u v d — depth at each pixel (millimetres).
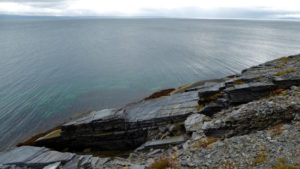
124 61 108438
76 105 55500
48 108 52500
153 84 73812
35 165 19500
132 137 28062
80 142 29406
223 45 158625
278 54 116938
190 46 155000
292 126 15688
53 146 30469
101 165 17953
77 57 115688
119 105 55500
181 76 81562
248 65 93688
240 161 12422
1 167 19766
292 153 11945
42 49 136125
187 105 29422
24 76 77062
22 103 54062
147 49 143750
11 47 139500
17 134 40375
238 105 24750
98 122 28078
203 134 20297
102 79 79188
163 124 27109
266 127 17984
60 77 79375
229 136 18562
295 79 23484
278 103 19203
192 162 13594
